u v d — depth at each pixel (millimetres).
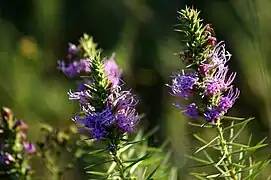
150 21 8727
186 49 3084
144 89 8133
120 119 3023
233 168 3104
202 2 8609
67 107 7199
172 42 8539
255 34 4676
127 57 7738
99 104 3033
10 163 3990
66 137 4363
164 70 8219
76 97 3062
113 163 3451
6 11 8906
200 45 2936
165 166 3832
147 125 7215
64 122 7070
